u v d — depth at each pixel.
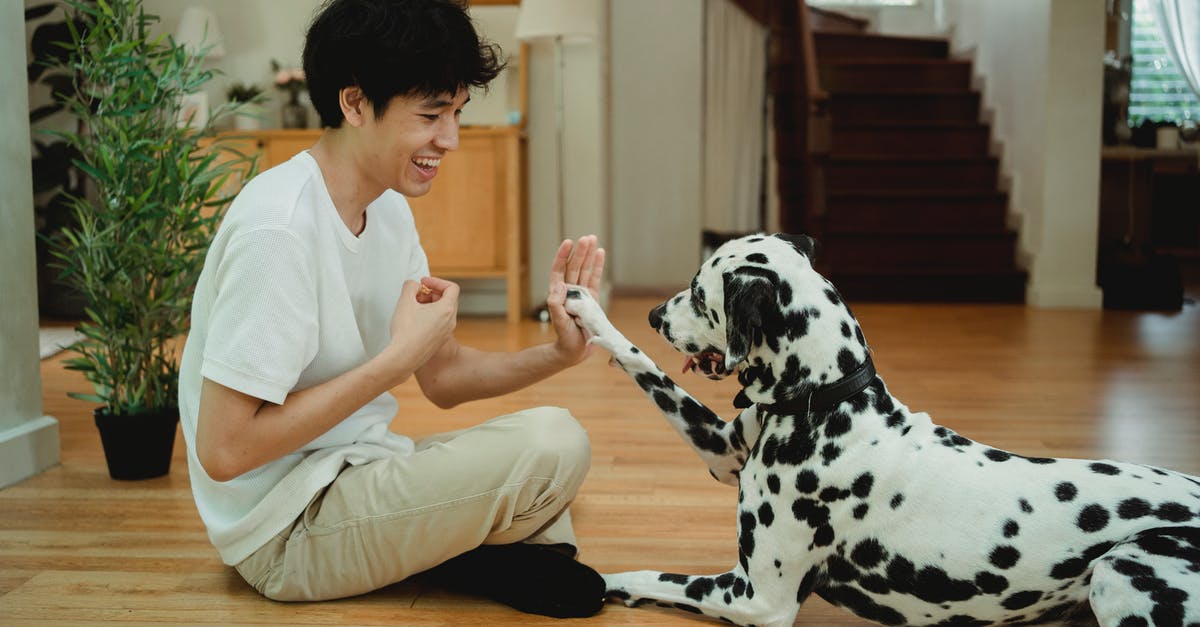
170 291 2.34
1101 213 7.41
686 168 7.42
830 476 1.36
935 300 6.29
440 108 1.41
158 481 2.38
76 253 2.40
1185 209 8.49
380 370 1.45
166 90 2.36
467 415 3.15
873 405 1.39
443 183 5.25
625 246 7.50
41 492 2.28
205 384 1.40
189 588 1.71
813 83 6.45
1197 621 1.13
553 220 5.71
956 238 6.45
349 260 1.54
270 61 5.51
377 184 1.51
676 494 2.30
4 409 2.37
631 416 3.13
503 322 5.38
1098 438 2.87
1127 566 1.18
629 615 1.60
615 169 7.42
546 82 5.64
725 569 1.83
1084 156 6.06
